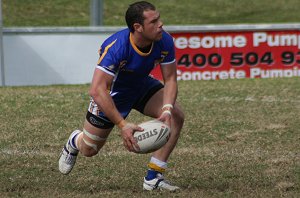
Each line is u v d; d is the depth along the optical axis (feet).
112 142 74.79
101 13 137.59
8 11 192.75
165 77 51.83
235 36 131.54
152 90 53.11
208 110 94.58
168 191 53.98
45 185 56.85
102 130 51.90
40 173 61.26
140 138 48.44
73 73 128.16
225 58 131.64
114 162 65.51
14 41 125.70
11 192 54.34
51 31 126.62
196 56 131.03
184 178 59.36
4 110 93.71
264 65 133.08
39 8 196.65
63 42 127.34
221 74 131.95
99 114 51.06
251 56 132.46
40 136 77.92
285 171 61.87
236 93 109.91
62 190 55.16
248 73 132.67
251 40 132.05
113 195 53.01
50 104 98.73
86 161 65.82
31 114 90.94
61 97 105.70
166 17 199.72
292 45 133.39
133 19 47.91
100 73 48.96
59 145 73.77
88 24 188.85
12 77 126.11
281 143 75.20
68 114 91.30
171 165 64.44
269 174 60.80
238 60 132.16
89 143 52.70
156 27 47.83
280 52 133.28
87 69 128.47
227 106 97.91
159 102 52.70
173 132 53.78
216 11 207.21
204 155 68.85
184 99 103.81
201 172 61.52
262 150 71.56
